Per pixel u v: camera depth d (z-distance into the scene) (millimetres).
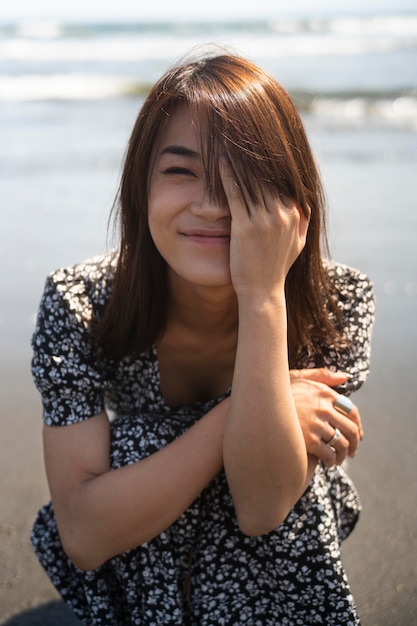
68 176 6992
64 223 5609
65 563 1973
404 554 2246
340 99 11523
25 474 2689
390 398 3188
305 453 1748
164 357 1994
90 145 8312
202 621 1822
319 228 1849
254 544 1853
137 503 1729
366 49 24750
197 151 1661
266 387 1701
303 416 1811
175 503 1741
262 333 1709
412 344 3672
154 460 1753
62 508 1809
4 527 2406
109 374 1957
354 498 2117
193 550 1879
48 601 2119
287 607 1854
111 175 6992
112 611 1899
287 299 1892
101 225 5551
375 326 3887
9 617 2055
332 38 32562
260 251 1691
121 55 23094
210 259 1723
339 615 1831
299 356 1978
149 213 1739
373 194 6191
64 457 1822
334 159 7543
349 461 2740
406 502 2490
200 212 1677
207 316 1889
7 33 39750
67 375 1852
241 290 1713
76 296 1905
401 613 2016
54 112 10883
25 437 2938
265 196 1672
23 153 7965
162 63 19750
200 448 1756
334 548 1834
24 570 2234
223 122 1632
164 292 1862
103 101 12070
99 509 1741
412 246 4918
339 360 1967
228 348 1988
